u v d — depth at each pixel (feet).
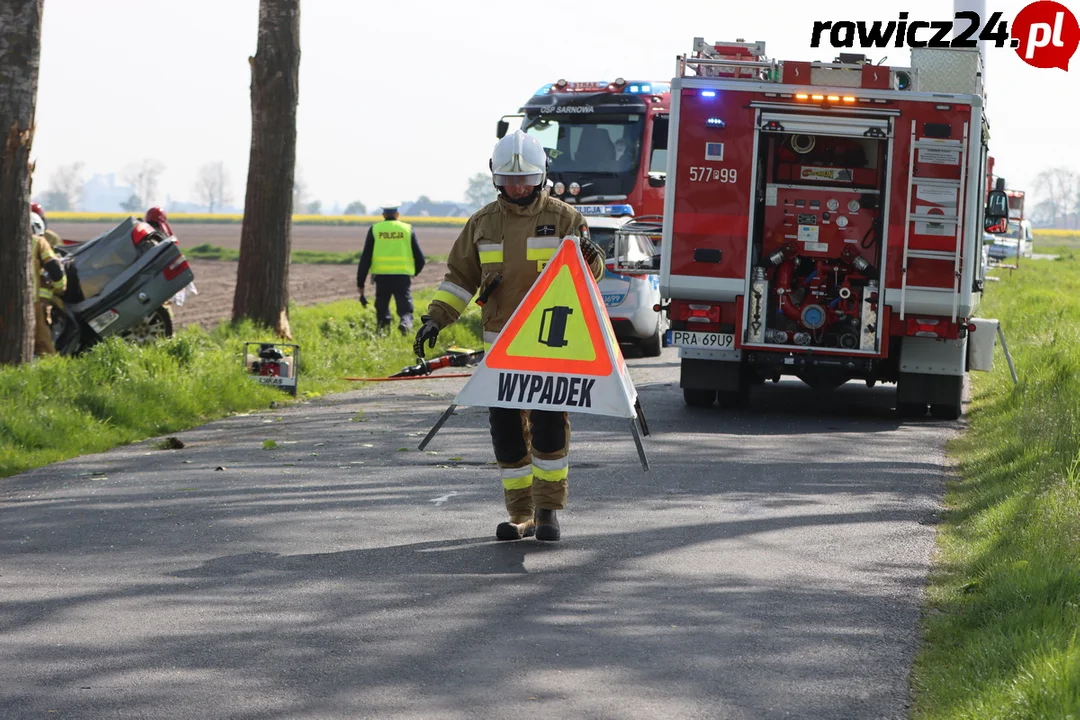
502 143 84.17
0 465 113.19
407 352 217.77
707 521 92.32
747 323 158.92
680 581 74.84
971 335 158.51
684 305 160.25
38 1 165.48
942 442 137.69
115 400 139.03
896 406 159.53
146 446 127.95
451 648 61.57
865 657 60.90
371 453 122.11
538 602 70.03
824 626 66.03
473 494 101.40
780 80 156.97
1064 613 62.34
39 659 59.52
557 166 285.23
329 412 154.61
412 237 237.66
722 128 157.28
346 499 99.14
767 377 168.86
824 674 58.29
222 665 58.70
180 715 52.19
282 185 221.05
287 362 169.89
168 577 75.20
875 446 133.28
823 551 83.35
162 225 200.85
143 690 55.21
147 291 188.96
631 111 282.97
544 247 84.53
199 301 379.76
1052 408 129.39
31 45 165.07
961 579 75.51
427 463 116.26
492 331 85.71
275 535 86.48
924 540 87.20
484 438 132.16
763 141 161.07
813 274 161.48
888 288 155.12
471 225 86.28
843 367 157.79
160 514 93.61
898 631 65.36
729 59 159.12
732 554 82.02
